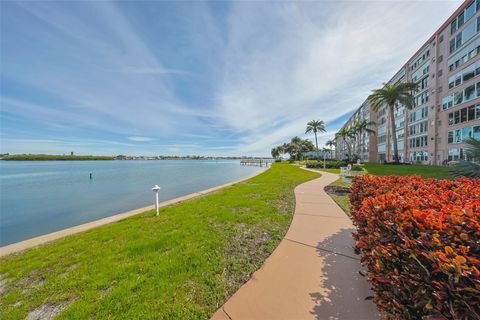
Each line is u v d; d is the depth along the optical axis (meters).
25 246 4.36
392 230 1.53
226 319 1.88
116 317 1.96
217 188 11.55
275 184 11.06
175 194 12.55
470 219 1.26
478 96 17.66
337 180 12.03
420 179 3.37
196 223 4.64
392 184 3.04
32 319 2.06
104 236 4.28
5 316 2.11
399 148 33.59
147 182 19.19
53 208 9.66
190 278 2.54
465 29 19.08
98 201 11.03
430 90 24.41
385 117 39.38
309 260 2.86
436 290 1.14
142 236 4.09
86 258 3.29
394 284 1.34
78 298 2.31
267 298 2.13
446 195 2.10
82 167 54.41
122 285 2.43
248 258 2.98
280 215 5.02
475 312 0.98
